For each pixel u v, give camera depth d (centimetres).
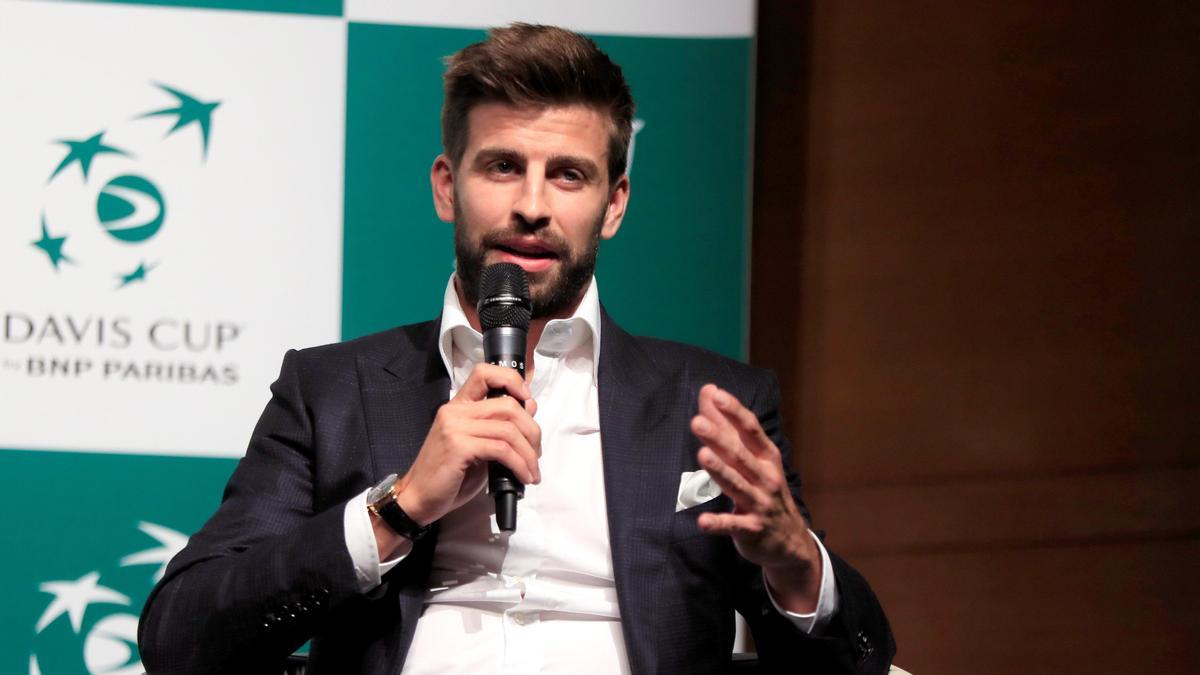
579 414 504
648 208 796
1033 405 880
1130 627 873
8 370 771
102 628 773
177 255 780
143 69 780
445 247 791
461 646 461
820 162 888
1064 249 882
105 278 776
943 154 884
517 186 479
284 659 476
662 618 465
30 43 775
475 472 439
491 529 475
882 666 479
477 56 489
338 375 512
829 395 887
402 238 788
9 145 773
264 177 783
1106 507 877
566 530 481
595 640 465
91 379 775
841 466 886
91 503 774
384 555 437
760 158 888
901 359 884
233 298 781
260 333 781
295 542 443
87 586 773
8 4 775
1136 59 881
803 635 453
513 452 420
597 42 797
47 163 774
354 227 786
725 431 402
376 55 789
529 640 462
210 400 780
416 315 786
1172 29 881
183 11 783
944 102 884
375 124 789
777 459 415
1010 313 880
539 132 477
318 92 786
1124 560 876
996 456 880
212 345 780
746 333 796
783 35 888
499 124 478
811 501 887
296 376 518
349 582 435
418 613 461
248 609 439
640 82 797
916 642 880
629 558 470
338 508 446
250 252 783
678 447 498
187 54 783
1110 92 881
